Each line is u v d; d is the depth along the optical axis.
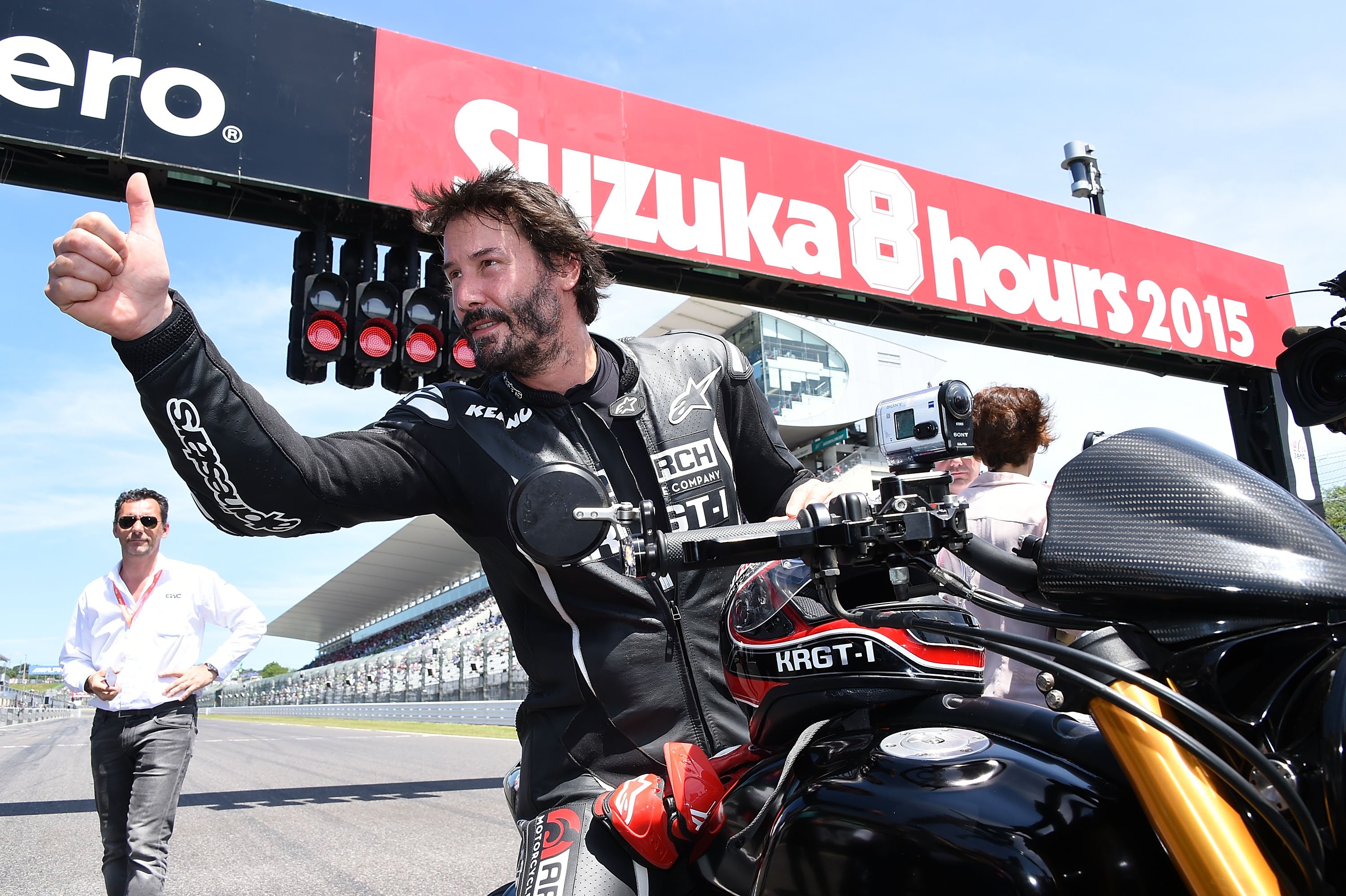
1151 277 8.90
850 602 0.95
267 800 7.02
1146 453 0.83
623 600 1.17
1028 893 0.63
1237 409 9.92
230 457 0.99
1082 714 0.81
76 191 5.22
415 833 5.23
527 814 1.19
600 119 6.25
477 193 1.23
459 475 1.20
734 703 1.25
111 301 0.92
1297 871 0.67
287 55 5.38
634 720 1.15
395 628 50.38
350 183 5.44
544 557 0.81
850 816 0.74
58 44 4.81
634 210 6.26
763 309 7.38
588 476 0.83
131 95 4.94
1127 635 0.78
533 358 1.23
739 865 0.89
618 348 1.35
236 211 5.58
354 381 5.95
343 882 4.05
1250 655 0.75
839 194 7.18
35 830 6.01
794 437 29.69
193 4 5.16
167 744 3.04
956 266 7.67
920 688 0.86
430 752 11.70
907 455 0.93
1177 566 0.74
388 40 5.68
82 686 2.99
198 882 4.11
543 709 1.21
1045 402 2.57
